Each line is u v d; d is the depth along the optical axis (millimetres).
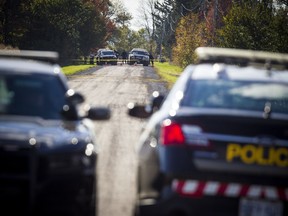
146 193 14125
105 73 112750
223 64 16750
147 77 103875
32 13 120812
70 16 140625
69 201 13789
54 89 16688
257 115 13156
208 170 12930
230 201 12914
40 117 15531
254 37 80000
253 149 12961
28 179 13258
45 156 13531
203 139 13047
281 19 73000
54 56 18703
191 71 16047
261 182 12914
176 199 12914
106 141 31672
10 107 15586
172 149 13156
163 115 14445
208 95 14672
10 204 13266
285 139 13023
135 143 31391
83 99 17234
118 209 18141
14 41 116062
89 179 14461
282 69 17203
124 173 23438
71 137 14555
